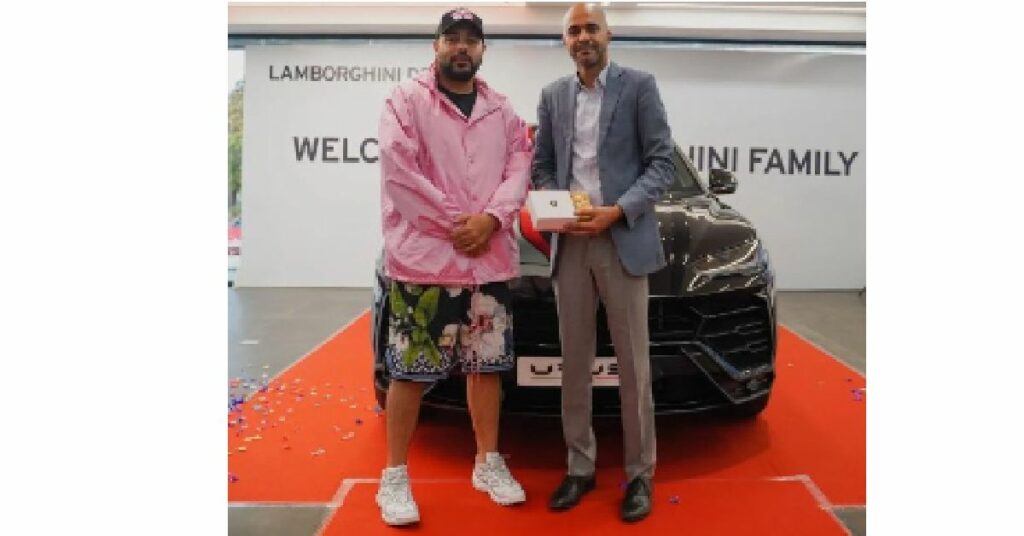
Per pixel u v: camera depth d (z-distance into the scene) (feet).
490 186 7.41
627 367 7.49
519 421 10.19
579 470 7.84
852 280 23.73
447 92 7.41
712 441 9.48
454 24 7.07
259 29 22.57
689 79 23.22
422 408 10.27
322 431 9.82
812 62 23.16
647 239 7.39
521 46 23.08
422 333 7.35
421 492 7.97
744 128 23.38
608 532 7.01
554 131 7.73
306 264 23.80
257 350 14.49
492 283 7.57
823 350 14.47
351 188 23.58
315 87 23.38
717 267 8.49
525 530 7.06
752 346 8.62
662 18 21.61
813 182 23.52
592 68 7.40
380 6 21.91
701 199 10.47
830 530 7.02
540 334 8.29
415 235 7.26
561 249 7.55
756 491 7.96
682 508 7.53
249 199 23.68
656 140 7.39
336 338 15.60
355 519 7.30
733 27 21.66
